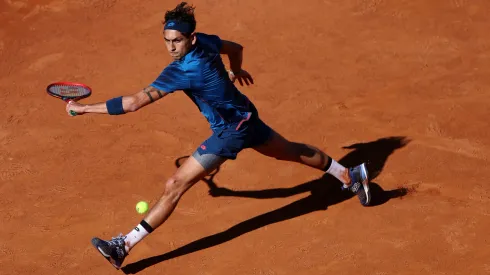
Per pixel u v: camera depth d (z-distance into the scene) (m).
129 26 40.97
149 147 30.59
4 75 37.03
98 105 21.48
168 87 21.11
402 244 24.39
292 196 27.19
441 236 24.62
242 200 27.12
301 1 42.09
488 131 30.67
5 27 41.03
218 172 28.73
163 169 29.09
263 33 39.62
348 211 26.16
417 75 35.47
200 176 22.75
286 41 38.81
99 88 35.69
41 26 41.25
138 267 24.14
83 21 41.59
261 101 33.75
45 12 42.38
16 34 40.50
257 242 24.94
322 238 24.95
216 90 21.56
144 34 40.19
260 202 26.97
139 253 24.70
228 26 40.47
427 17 40.31
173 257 24.47
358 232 25.12
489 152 29.25
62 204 27.22
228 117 22.25
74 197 27.58
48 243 25.31
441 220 25.39
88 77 36.69
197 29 40.34
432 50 37.62
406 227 25.17
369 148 29.83
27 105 34.22
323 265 23.72
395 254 23.97
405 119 31.84
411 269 23.27
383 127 31.33
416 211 25.91
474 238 24.45
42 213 26.78
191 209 26.78
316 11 41.22
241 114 22.41
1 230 26.00
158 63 37.53
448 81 34.88
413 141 30.16
